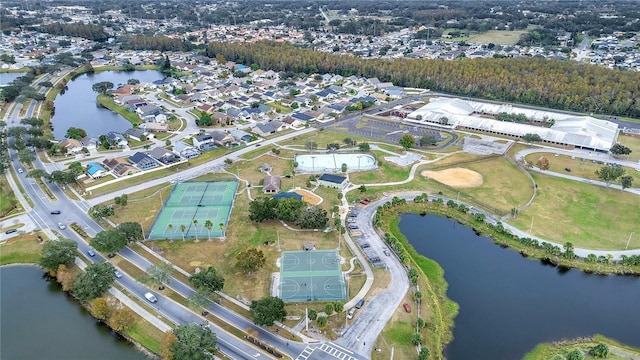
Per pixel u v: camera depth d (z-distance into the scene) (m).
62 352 93.25
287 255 121.44
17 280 115.94
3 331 98.88
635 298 111.94
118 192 157.12
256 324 97.00
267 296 102.62
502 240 133.88
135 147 199.25
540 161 173.62
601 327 101.81
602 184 163.50
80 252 122.69
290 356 89.31
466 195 157.38
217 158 187.12
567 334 99.62
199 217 140.25
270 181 158.75
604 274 120.25
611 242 131.00
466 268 122.75
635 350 94.69
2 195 155.38
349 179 167.75
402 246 124.81
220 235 130.38
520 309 107.50
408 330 96.50
